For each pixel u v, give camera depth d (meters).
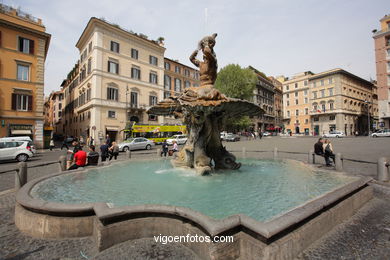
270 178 6.04
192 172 6.70
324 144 10.38
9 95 22.28
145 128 27.28
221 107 6.54
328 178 5.87
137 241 2.96
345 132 51.41
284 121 68.44
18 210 3.51
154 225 3.04
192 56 7.75
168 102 7.64
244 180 5.78
